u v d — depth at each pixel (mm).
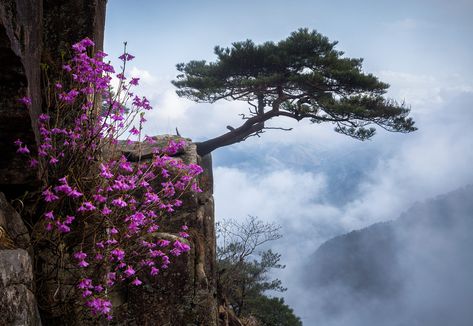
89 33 5496
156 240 6293
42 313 4500
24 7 3863
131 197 5160
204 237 8086
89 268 4770
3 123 3758
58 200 4504
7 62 3559
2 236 3639
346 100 18484
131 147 7750
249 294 18188
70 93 4691
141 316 6270
